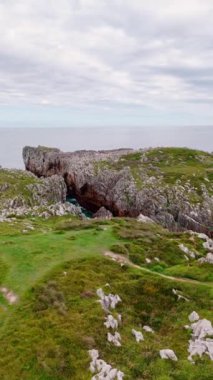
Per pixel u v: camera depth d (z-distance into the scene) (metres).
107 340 30.45
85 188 147.25
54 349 28.77
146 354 29.50
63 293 36.28
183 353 30.27
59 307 33.94
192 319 34.62
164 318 35.47
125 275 41.97
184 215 105.56
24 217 84.88
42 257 44.44
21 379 26.39
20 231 60.19
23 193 114.75
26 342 29.62
